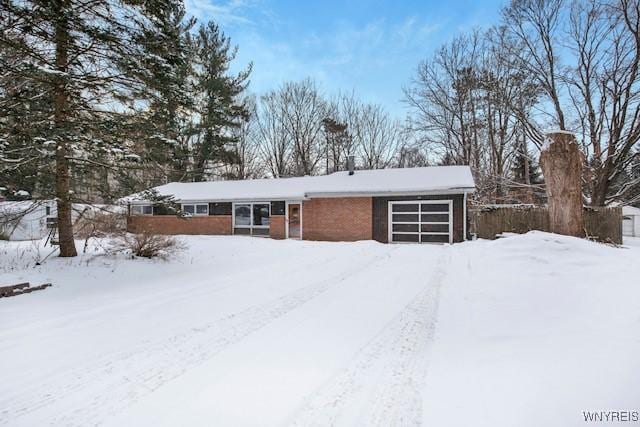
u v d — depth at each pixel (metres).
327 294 6.41
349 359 3.70
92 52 7.66
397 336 4.32
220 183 22.75
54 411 2.85
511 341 3.81
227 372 3.46
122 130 8.44
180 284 7.31
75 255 8.98
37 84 7.50
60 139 7.14
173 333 4.52
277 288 6.89
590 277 6.06
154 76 8.34
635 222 25.98
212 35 27.67
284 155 36.34
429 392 2.96
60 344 4.16
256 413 2.76
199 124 27.16
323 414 2.73
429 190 15.54
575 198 10.54
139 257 9.41
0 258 8.55
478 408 2.62
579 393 2.55
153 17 8.33
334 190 17.09
